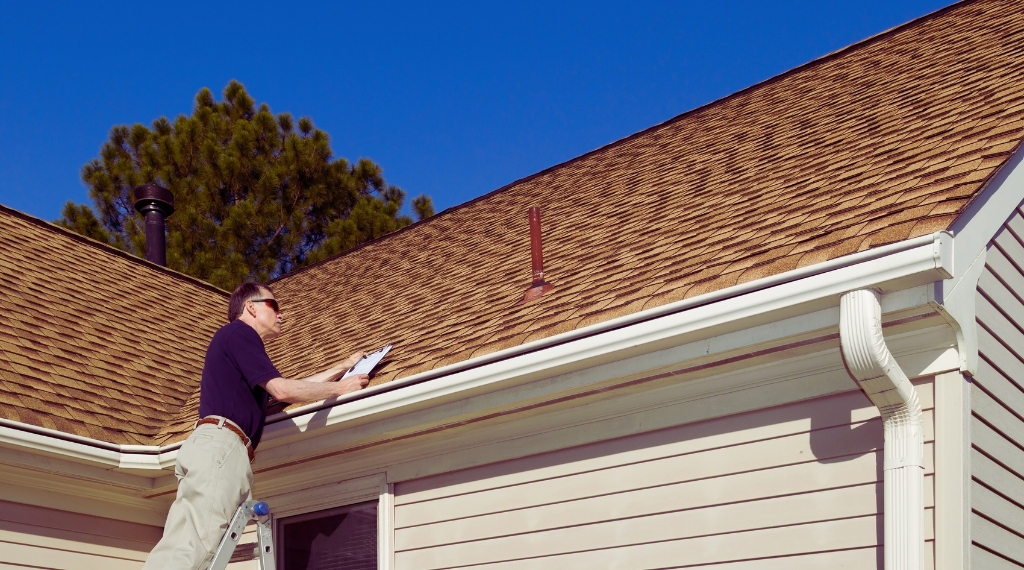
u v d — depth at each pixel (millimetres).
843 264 3967
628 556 4984
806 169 6605
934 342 4156
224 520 4594
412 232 12469
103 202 24719
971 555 3932
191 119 26016
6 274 9336
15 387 6891
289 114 26984
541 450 5504
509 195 11875
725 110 10766
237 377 4871
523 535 5469
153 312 10547
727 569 4598
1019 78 6180
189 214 23406
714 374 4828
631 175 9859
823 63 10531
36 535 6684
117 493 7137
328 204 26172
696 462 4859
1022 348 4801
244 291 5477
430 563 5867
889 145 6086
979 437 4203
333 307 10211
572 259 7156
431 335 6594
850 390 4395
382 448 6254
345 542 6457
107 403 7516
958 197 4070
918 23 10156
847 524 4258
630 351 4715
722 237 5645
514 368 5078
